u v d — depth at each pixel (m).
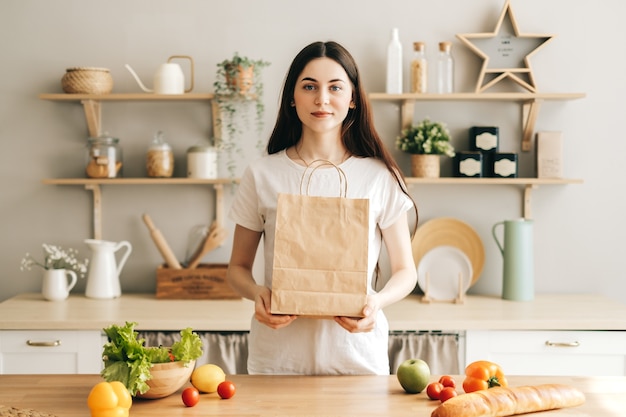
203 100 3.34
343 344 1.93
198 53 3.33
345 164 1.99
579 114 3.34
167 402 1.63
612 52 3.32
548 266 3.38
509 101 3.34
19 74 3.35
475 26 3.32
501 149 3.36
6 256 3.39
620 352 2.81
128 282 3.40
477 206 3.37
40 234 3.39
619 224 3.36
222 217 3.36
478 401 1.47
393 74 3.23
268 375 1.85
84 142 3.37
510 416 1.52
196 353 1.67
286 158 2.02
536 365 2.82
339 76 1.88
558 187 3.36
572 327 2.80
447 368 2.82
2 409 1.48
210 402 1.63
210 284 3.20
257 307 1.79
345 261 1.73
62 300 3.17
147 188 3.38
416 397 1.66
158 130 3.37
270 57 3.33
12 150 3.37
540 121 3.35
